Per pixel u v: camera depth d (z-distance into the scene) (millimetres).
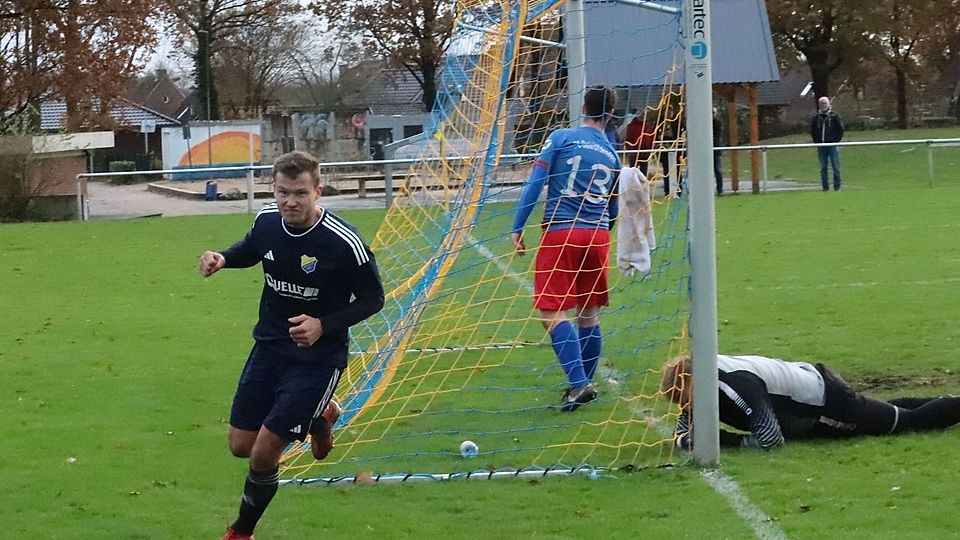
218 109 53469
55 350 8945
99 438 6273
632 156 7512
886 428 5902
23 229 19328
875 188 22781
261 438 4344
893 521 4578
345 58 53125
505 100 8234
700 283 5422
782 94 52875
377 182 23922
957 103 59062
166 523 4828
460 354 8531
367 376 7293
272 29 54031
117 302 11422
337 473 5570
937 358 8016
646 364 7859
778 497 4938
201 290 12188
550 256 6902
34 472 5594
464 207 8078
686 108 5426
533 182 6941
